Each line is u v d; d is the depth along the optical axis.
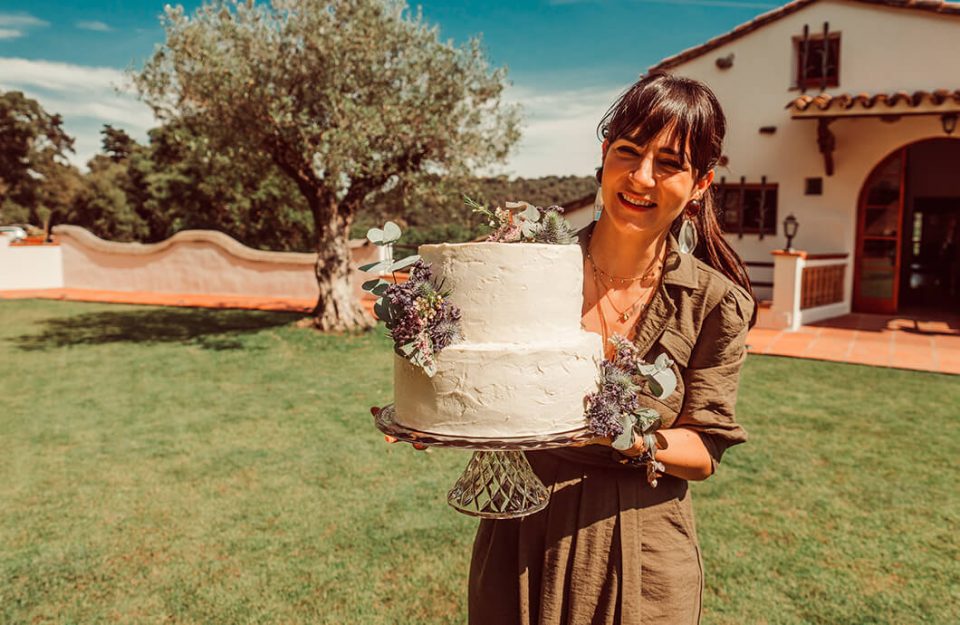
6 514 4.46
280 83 10.34
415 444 1.75
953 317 13.52
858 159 13.27
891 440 5.89
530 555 1.79
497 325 1.63
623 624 1.69
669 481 1.78
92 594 3.48
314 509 4.47
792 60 13.45
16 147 45.34
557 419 1.57
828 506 4.46
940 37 12.23
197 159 11.68
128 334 12.11
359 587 3.50
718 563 3.70
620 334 1.83
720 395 1.71
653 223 1.68
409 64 10.89
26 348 10.87
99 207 37.59
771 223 14.02
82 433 6.27
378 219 13.11
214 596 3.44
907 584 3.50
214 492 4.79
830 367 9.05
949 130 12.05
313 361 9.52
